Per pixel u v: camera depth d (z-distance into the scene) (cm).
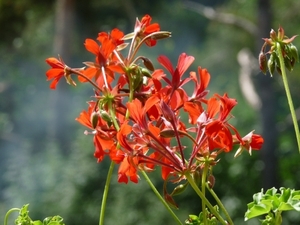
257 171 1168
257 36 1205
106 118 172
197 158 165
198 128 164
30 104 1670
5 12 1673
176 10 1700
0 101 1678
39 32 1692
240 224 1105
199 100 181
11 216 1176
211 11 1234
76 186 1125
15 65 1731
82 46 1669
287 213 1069
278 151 1196
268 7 1197
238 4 1479
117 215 1047
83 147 1158
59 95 1394
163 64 179
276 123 1238
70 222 1106
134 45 189
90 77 185
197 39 1694
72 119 1390
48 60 186
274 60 177
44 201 1151
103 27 1664
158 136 164
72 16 1457
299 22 1351
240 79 1331
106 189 174
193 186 162
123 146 164
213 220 172
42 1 1623
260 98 1179
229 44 1519
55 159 1179
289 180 1226
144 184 1054
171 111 161
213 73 1538
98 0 1630
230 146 165
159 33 183
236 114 1279
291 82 1269
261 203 161
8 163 1519
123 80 183
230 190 1148
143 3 1692
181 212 1027
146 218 1027
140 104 163
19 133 1642
